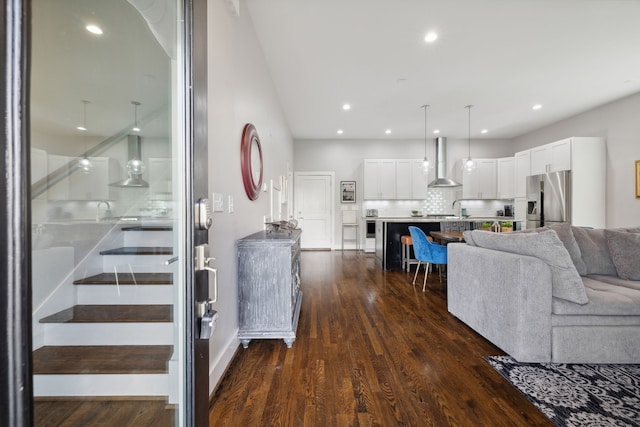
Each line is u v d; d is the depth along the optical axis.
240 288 2.19
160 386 1.17
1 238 0.44
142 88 1.23
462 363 1.97
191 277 0.90
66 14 0.93
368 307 3.11
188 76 0.90
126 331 1.24
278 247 2.21
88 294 1.17
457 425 1.41
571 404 1.54
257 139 2.73
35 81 0.80
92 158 1.14
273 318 2.21
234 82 2.13
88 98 1.07
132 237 1.31
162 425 1.13
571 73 3.78
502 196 6.84
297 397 1.62
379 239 5.56
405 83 4.07
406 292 3.66
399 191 7.05
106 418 1.16
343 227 7.18
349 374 1.85
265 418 1.46
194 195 0.91
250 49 2.63
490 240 2.36
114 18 1.19
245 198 2.46
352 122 5.94
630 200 4.52
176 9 0.95
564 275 1.90
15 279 0.46
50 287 0.99
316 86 4.15
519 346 1.92
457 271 2.72
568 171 4.84
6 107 0.44
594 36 2.96
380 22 2.73
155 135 1.27
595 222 4.80
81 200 1.11
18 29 0.45
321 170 7.38
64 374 1.06
